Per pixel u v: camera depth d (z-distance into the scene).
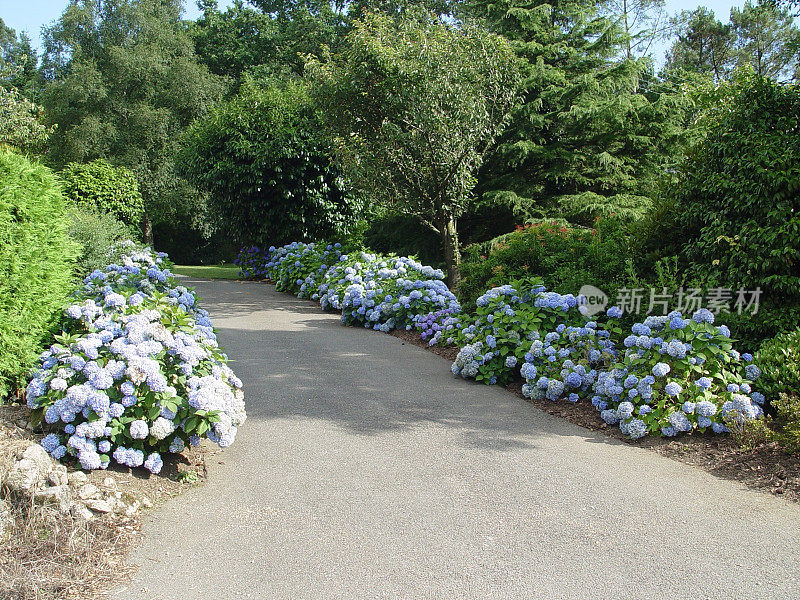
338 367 7.35
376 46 11.35
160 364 4.49
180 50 28.86
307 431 5.36
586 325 6.57
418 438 5.23
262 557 3.48
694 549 3.54
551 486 4.36
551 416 5.81
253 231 15.88
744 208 6.37
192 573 3.32
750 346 5.96
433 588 3.19
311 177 15.06
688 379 5.37
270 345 8.36
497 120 13.05
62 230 5.57
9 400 4.94
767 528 3.77
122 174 19.33
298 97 15.41
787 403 4.89
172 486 4.29
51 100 26.50
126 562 3.40
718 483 4.39
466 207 15.01
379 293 9.81
